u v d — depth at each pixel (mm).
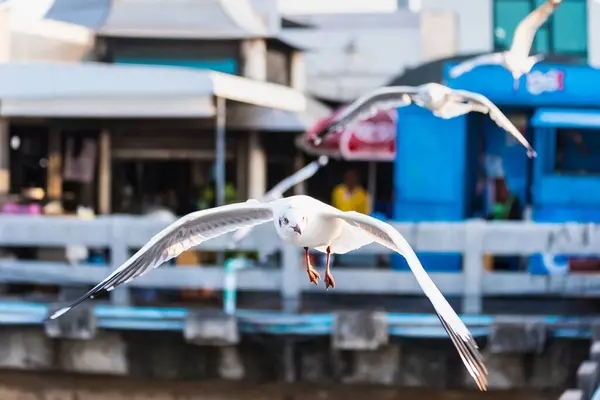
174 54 22141
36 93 15875
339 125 10531
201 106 15898
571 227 12984
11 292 15234
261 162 22109
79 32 21562
